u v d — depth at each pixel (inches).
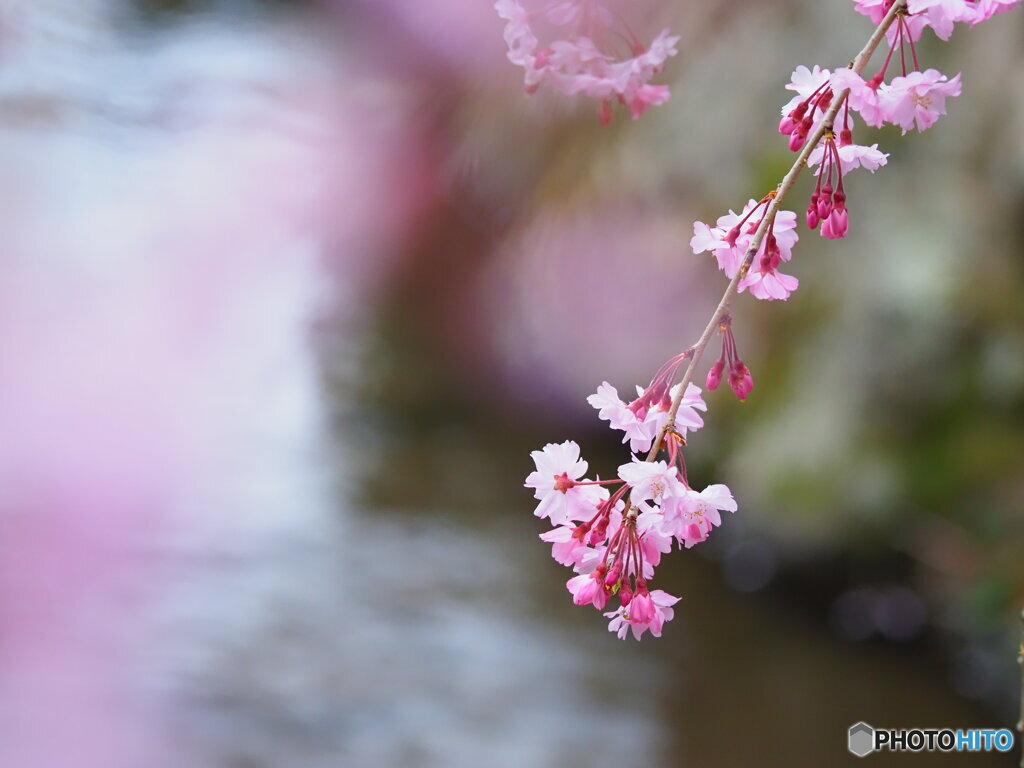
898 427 154.2
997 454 148.6
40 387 216.1
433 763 132.5
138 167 288.7
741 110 165.6
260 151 291.0
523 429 227.8
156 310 248.4
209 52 346.0
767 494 164.7
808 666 156.9
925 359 150.1
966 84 139.6
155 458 202.5
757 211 57.0
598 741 139.5
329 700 142.4
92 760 126.1
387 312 255.1
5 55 318.3
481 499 204.5
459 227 237.3
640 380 188.2
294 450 214.8
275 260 267.6
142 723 135.5
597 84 60.1
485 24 219.9
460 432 228.8
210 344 240.8
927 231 146.6
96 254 255.6
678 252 176.2
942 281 144.9
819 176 56.6
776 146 161.9
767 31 162.9
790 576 173.0
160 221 268.7
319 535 186.1
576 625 165.8
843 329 155.6
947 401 150.9
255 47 352.5
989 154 140.7
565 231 195.9
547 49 60.1
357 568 176.4
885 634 161.2
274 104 308.5
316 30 370.0
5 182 274.7
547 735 139.1
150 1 373.4
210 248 262.1
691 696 149.5
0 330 229.6
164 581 167.8
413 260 250.5
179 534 181.9
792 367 163.9
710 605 171.9
